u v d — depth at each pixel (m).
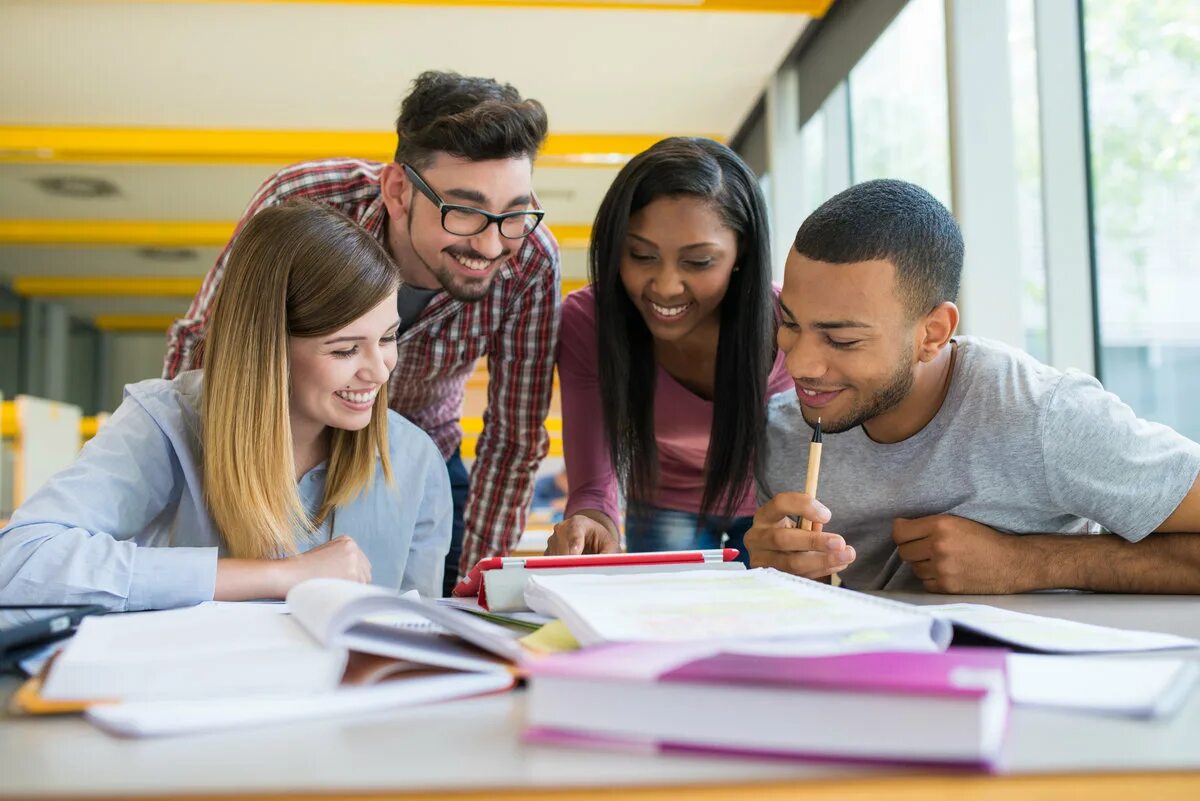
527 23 3.94
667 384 1.71
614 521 1.69
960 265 1.20
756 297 1.50
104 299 10.62
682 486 1.80
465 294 1.61
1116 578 1.20
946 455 1.31
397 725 0.56
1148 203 1.98
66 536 1.05
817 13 3.66
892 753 0.47
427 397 1.98
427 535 1.46
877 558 1.41
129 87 4.57
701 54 4.24
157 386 1.30
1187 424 1.91
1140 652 0.73
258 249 1.23
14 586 1.01
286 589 1.08
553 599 0.75
